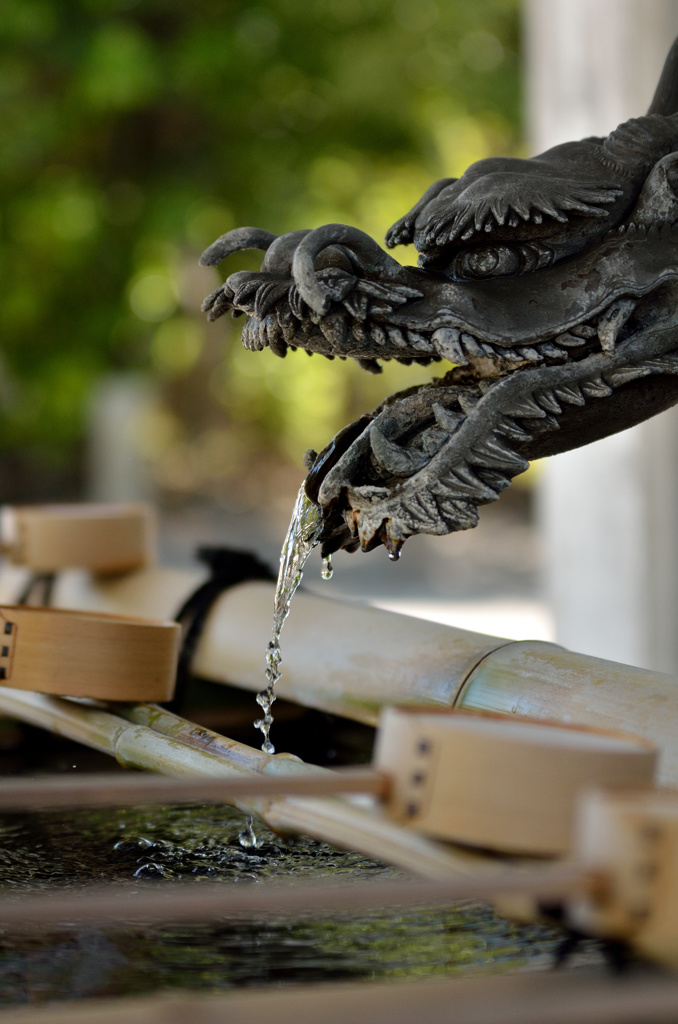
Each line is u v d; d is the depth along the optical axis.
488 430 2.00
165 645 2.12
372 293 1.99
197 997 1.85
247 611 2.32
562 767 1.83
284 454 10.12
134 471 7.71
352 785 1.84
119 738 2.10
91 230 7.57
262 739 2.30
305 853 2.04
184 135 7.79
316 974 1.88
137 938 1.91
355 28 7.79
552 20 3.04
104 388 7.85
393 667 2.18
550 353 2.01
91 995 1.86
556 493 3.08
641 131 2.04
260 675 2.27
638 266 2.02
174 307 8.47
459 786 1.83
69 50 6.82
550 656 2.10
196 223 7.79
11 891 1.99
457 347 1.99
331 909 1.94
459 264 2.02
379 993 1.63
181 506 8.98
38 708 2.17
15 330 7.89
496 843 1.83
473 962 1.88
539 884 1.72
